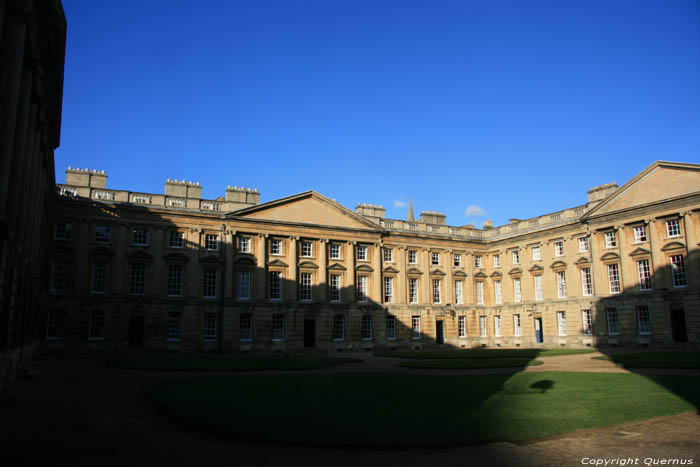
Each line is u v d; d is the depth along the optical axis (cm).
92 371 2544
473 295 5981
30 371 2209
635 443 1027
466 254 6038
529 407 1361
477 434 1073
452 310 5819
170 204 4644
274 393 1667
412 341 5578
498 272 5919
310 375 2309
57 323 4144
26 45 1866
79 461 919
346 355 4194
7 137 1650
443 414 1285
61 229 4253
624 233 4559
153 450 1002
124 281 4375
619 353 3559
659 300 4238
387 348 5419
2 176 1633
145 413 1393
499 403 1434
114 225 4412
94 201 4312
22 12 1678
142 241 4534
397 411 1329
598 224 4769
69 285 4203
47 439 1077
